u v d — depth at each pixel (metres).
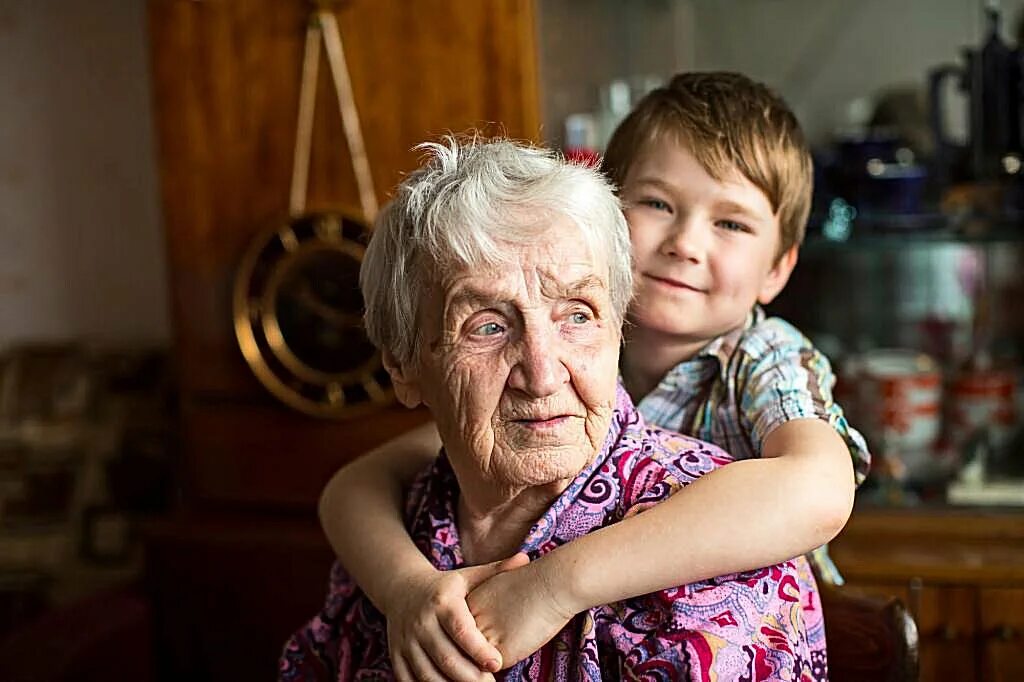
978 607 1.86
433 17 1.99
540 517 0.97
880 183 2.07
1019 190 2.05
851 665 1.16
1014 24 2.23
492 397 0.89
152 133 2.71
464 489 0.98
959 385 2.14
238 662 2.16
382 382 2.10
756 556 0.90
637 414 1.03
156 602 2.18
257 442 2.20
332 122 2.06
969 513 1.96
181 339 2.20
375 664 1.04
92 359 2.65
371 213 2.06
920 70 2.28
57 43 2.71
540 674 0.94
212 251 2.15
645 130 1.21
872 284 2.33
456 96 2.00
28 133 2.75
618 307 0.94
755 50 2.34
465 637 0.89
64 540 2.53
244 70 2.09
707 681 0.89
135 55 2.69
